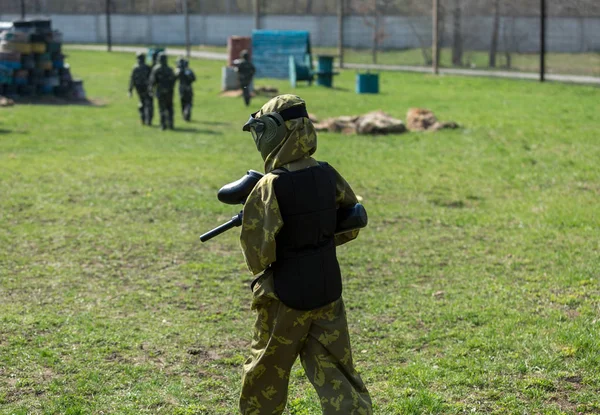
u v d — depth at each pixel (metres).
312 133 4.21
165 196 11.66
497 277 7.98
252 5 52.41
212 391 5.36
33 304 7.10
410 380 5.46
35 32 24.56
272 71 34.38
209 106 24.09
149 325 6.61
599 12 33.88
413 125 18.97
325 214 4.18
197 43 53.84
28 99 24.53
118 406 5.09
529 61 36.38
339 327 4.18
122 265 8.42
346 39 45.22
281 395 4.25
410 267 8.38
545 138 17.03
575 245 9.12
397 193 12.10
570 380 5.43
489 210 11.07
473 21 38.66
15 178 12.77
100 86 29.91
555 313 6.76
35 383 5.43
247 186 4.22
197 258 8.72
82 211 10.76
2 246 9.04
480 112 21.81
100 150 15.70
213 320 6.77
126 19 56.34
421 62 41.59
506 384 5.37
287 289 4.07
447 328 6.51
